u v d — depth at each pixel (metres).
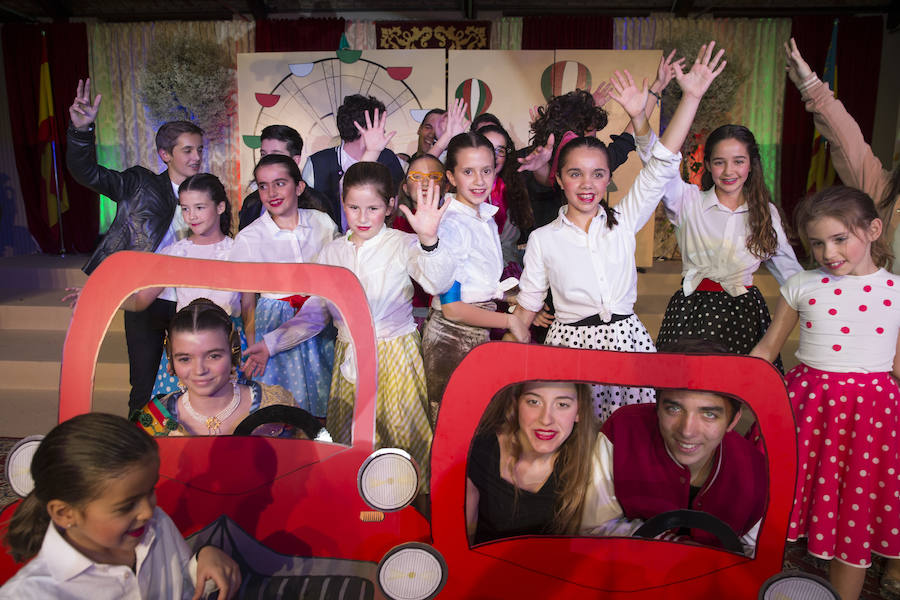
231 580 1.10
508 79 4.96
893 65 6.91
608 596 1.08
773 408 1.00
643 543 1.06
